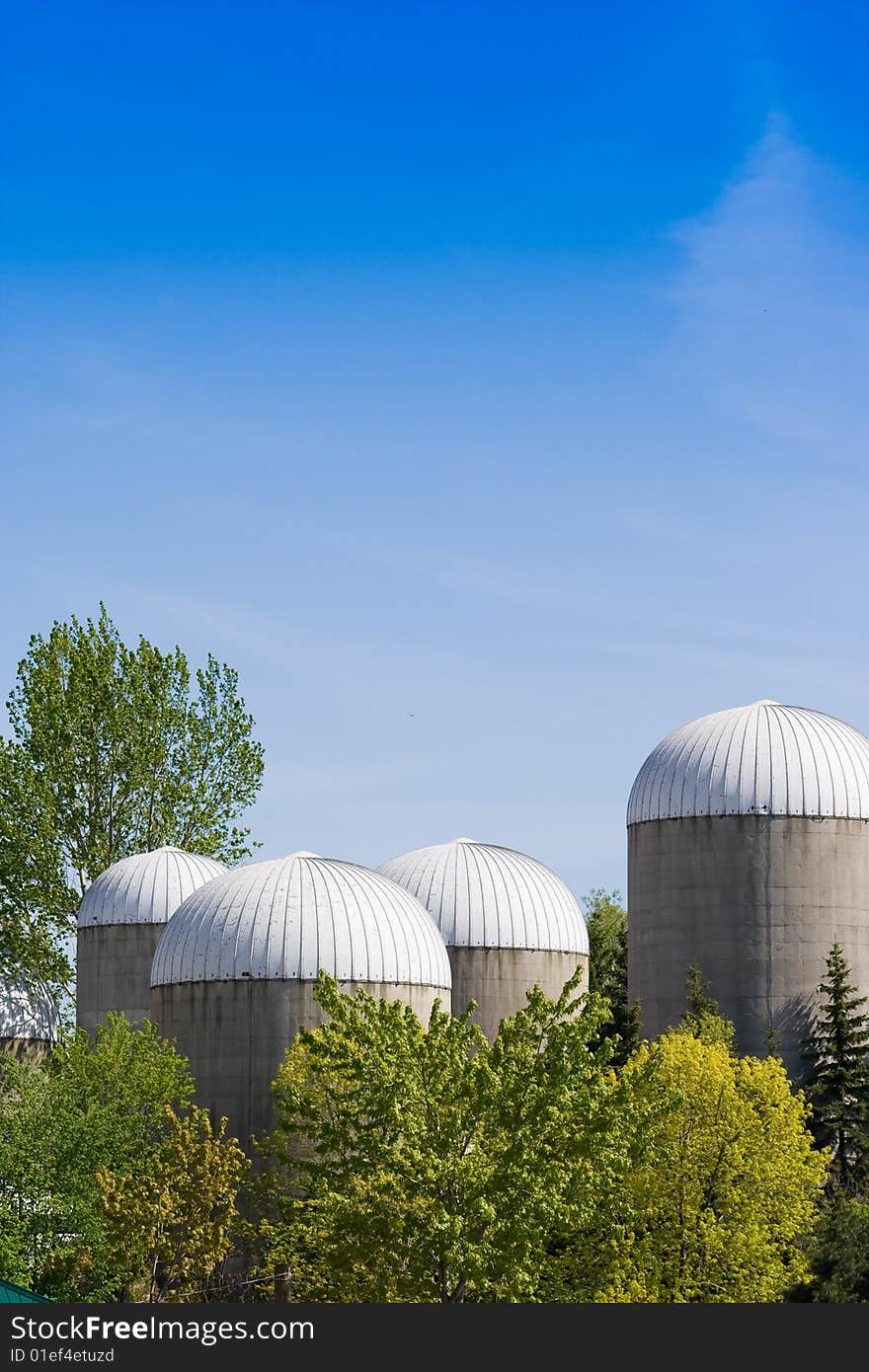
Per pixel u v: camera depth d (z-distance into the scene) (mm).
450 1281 45000
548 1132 46375
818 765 85000
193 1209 53125
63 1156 57312
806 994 83375
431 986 74062
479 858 86500
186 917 74500
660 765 87000
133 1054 67312
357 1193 46781
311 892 73312
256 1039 71562
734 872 84250
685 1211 50531
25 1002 88062
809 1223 52688
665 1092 51219
